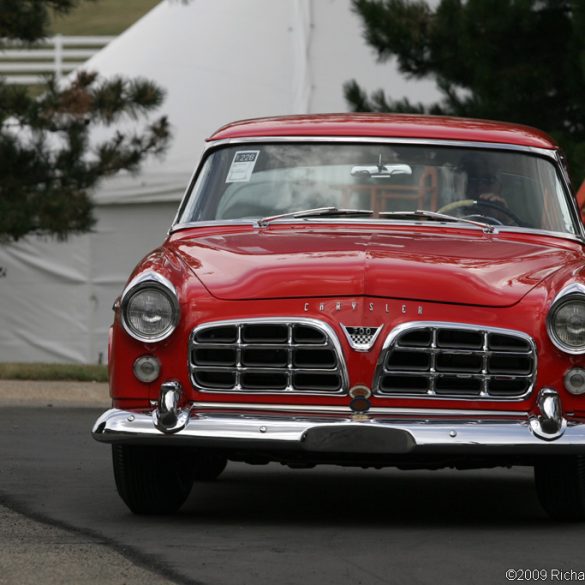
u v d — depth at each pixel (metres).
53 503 19.16
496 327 16.56
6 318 58.22
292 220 19.39
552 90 50.53
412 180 19.81
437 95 60.53
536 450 16.31
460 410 16.61
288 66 60.69
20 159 50.69
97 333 57.53
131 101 51.25
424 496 20.88
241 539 16.23
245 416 16.55
